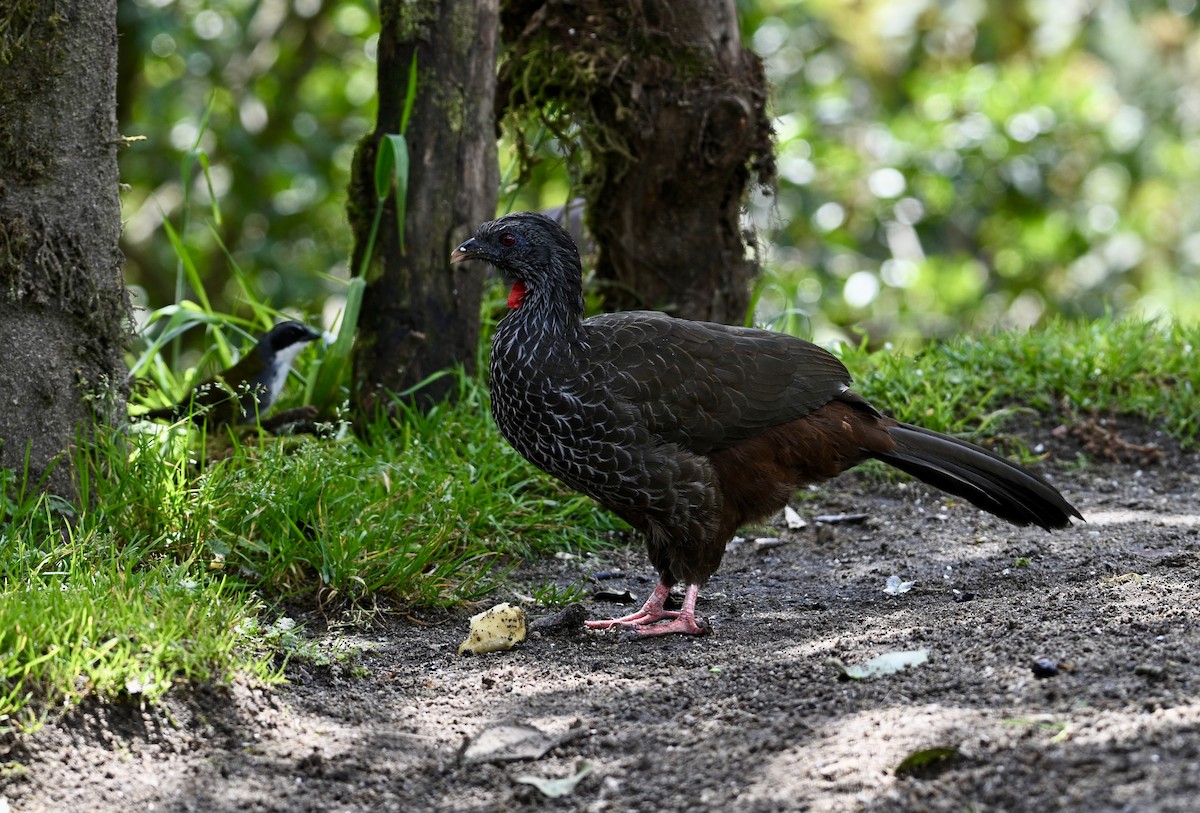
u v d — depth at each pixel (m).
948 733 5.56
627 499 8.19
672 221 12.26
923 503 10.95
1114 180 27.98
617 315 8.66
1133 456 11.73
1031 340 13.23
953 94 24.97
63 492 8.45
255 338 12.37
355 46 25.05
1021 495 8.61
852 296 23.12
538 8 11.98
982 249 27.78
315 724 6.46
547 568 9.62
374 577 8.45
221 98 23.17
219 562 8.23
